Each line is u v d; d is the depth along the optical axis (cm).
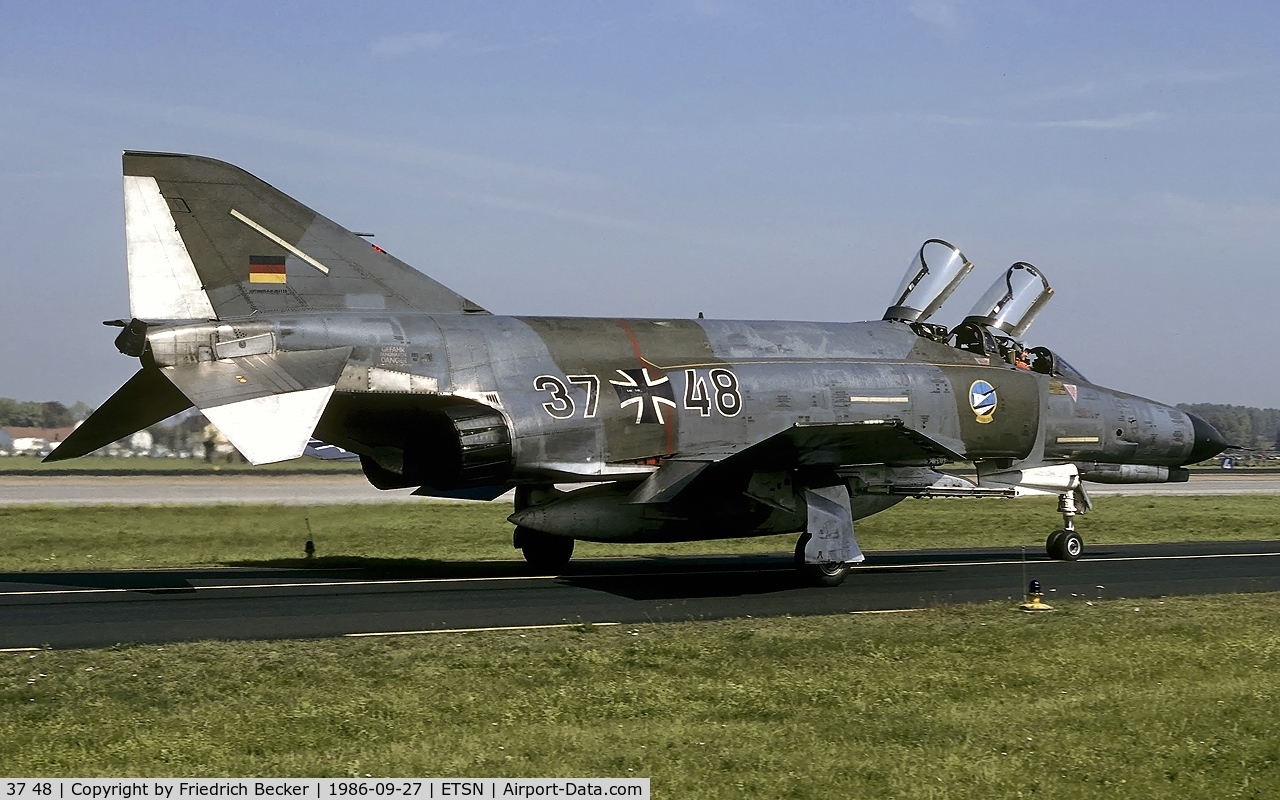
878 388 2797
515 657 1534
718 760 1103
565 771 1064
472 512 4531
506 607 2002
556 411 2430
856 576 2562
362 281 2462
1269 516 4841
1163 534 3919
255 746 1134
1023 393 3008
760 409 2639
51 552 2984
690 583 2394
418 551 3181
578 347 2545
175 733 1173
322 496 5619
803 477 2491
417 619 1858
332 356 2280
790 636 1709
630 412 2498
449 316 2511
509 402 2398
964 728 1227
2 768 1065
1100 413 3131
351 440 2473
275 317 2305
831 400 2723
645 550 3362
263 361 2222
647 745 1148
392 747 1133
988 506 5153
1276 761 1140
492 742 1150
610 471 2480
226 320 2280
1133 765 1116
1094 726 1240
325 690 1351
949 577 2545
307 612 1920
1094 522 4419
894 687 1405
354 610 1948
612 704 1305
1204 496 6675
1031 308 3164
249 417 2039
